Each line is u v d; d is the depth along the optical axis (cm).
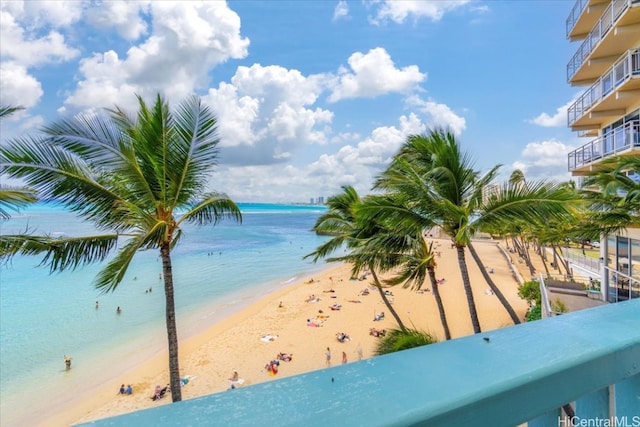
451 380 77
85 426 58
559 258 3431
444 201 840
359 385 74
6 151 650
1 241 680
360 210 918
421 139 975
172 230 838
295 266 4056
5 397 1381
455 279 3108
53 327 2077
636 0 1070
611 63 1383
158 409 63
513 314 1052
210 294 2858
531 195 773
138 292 2855
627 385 97
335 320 2167
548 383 83
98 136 741
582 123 1589
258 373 1539
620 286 1256
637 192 991
